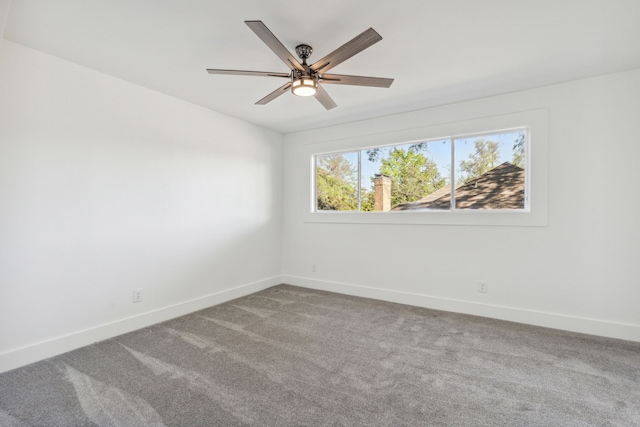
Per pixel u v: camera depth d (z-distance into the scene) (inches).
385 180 156.6
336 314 130.0
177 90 120.3
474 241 130.1
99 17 74.7
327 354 93.7
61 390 74.6
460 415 66.1
